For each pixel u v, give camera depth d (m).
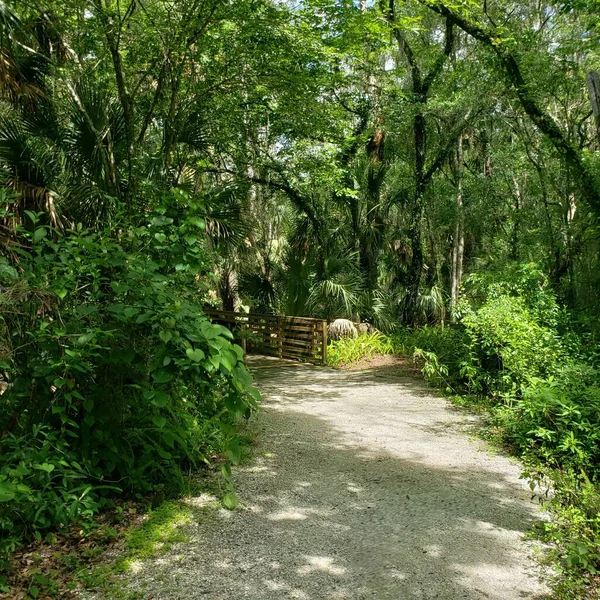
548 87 9.10
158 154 8.88
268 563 2.95
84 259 3.62
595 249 8.36
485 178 15.69
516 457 4.82
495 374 6.93
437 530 3.37
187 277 4.00
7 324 3.20
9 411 3.25
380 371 9.45
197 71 9.12
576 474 4.04
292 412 6.44
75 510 3.04
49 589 2.60
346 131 11.23
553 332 6.43
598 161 8.18
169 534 3.22
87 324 3.56
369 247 13.56
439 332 10.67
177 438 3.58
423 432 5.61
